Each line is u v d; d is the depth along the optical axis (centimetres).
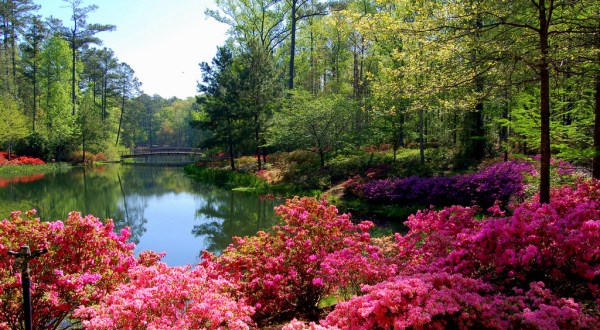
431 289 336
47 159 3675
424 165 1591
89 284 404
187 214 1459
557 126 800
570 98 915
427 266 430
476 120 1602
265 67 2411
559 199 568
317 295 514
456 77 607
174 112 8394
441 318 309
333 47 3133
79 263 427
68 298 390
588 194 551
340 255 484
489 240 422
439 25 587
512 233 412
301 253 523
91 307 303
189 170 3022
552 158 908
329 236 544
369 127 1894
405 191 1310
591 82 640
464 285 354
